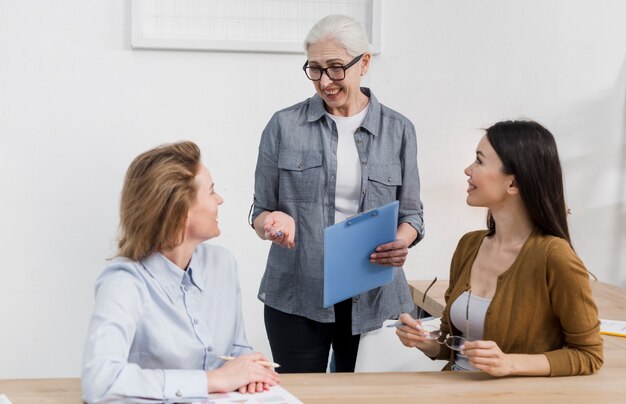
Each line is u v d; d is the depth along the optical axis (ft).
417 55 9.88
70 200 9.52
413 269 10.25
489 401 4.65
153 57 9.43
